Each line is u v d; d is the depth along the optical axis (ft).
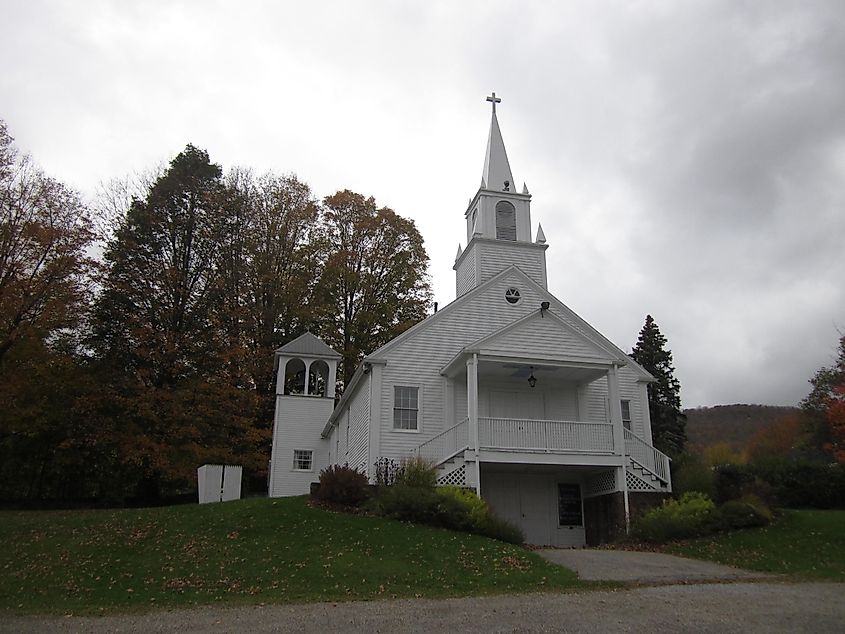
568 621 30.83
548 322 74.08
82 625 31.81
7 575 42.75
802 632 28.71
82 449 92.99
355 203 133.18
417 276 131.13
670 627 29.53
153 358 98.94
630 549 57.98
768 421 222.89
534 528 73.51
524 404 77.05
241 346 108.88
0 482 97.55
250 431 103.60
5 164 87.97
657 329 139.74
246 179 128.36
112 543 50.24
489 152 95.66
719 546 55.98
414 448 71.36
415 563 45.16
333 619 31.91
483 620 31.22
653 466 71.97
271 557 45.96
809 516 63.16
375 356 73.82
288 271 126.62
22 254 86.53
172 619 32.73
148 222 108.58
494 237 89.30
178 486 110.32
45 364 88.58
